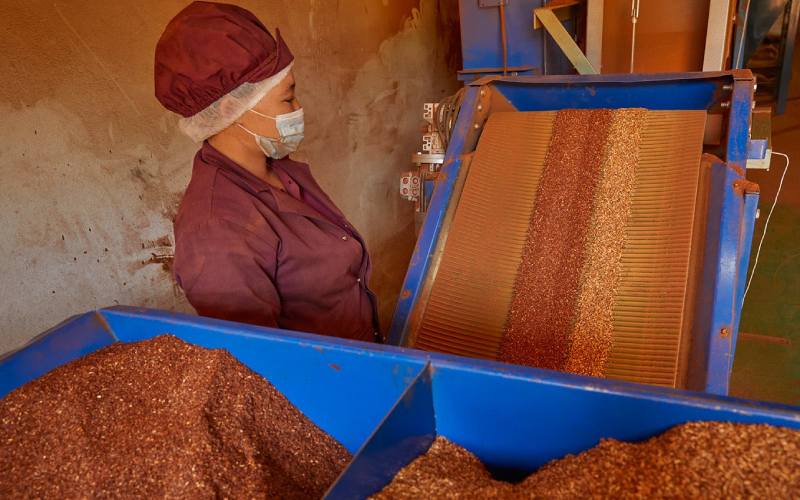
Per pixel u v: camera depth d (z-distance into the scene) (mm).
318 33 3004
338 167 3305
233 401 933
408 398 779
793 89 6246
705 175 1555
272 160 1476
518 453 839
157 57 1215
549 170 1749
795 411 688
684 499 659
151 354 999
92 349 1072
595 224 1574
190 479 802
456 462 833
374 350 867
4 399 924
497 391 798
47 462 857
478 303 1575
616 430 762
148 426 891
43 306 1804
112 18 1946
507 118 1929
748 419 700
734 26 2934
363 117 3494
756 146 1543
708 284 1345
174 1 2162
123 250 2053
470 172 1810
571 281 1507
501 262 1630
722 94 1750
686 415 723
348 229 1487
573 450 797
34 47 1728
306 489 876
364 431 935
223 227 1158
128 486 815
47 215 1795
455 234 1695
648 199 1556
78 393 934
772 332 2783
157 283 2205
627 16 2781
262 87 1220
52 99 1785
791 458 665
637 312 1387
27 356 987
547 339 1438
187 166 2293
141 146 2088
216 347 1001
